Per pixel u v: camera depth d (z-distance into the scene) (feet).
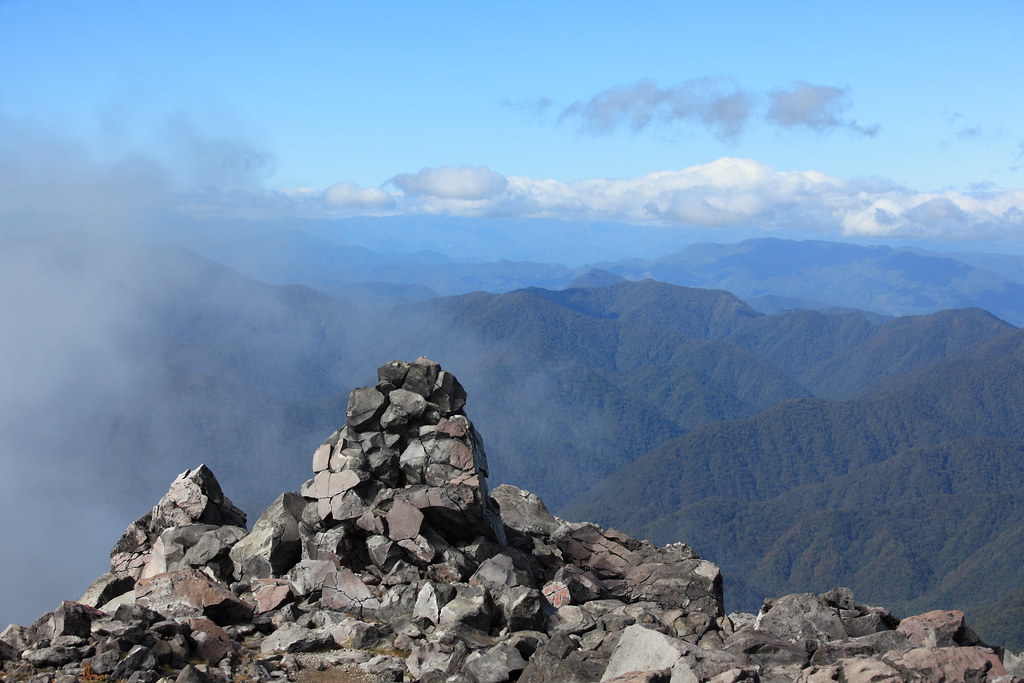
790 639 56.59
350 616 65.82
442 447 77.05
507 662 52.60
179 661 53.88
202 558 73.72
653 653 49.39
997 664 45.57
